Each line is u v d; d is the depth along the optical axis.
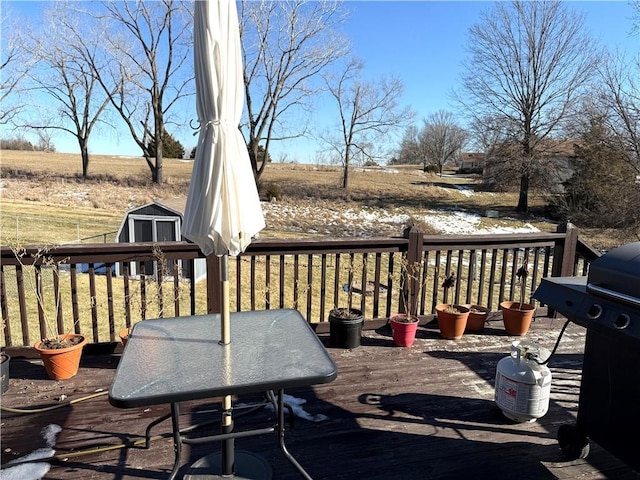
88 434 2.21
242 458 2.02
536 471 1.99
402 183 25.22
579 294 1.88
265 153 20.16
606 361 1.79
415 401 2.59
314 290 7.39
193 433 2.25
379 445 2.17
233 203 1.54
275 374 1.50
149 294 6.62
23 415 2.36
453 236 3.77
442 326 3.55
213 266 3.21
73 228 12.20
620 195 12.91
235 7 1.54
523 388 2.26
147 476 1.92
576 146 15.77
